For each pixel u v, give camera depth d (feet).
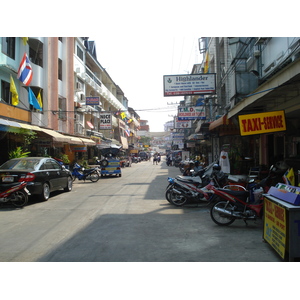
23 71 52.21
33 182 30.91
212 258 14.97
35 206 30.40
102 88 121.90
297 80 19.08
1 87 51.08
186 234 19.49
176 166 109.81
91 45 117.08
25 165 33.01
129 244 17.40
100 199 34.53
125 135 172.76
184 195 28.96
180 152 123.65
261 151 48.11
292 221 13.84
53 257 15.40
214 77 52.80
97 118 113.91
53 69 66.59
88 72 102.27
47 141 56.49
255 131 24.21
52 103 66.18
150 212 26.84
